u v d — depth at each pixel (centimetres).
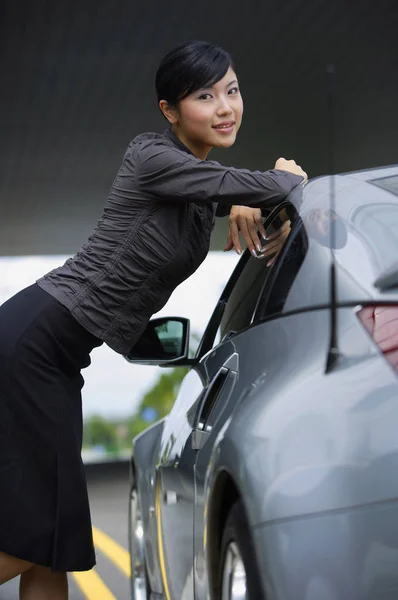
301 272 496
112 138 3381
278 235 579
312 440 400
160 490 674
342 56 2716
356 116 3216
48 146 3469
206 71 609
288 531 387
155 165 589
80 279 600
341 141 3503
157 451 725
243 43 2639
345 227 488
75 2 2355
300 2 2364
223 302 685
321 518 384
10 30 2506
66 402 604
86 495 611
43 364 595
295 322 474
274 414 424
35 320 595
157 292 612
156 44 2614
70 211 4519
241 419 448
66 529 598
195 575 546
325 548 380
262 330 511
